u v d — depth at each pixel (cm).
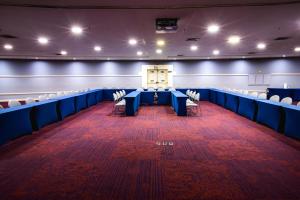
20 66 1366
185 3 365
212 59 1496
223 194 254
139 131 550
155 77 1530
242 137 487
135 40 711
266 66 1460
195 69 1512
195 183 280
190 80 1523
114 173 311
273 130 548
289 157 365
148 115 785
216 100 1108
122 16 437
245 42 775
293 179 288
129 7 382
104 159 364
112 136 505
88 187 272
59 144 445
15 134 465
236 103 809
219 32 595
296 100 1245
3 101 1295
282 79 1449
